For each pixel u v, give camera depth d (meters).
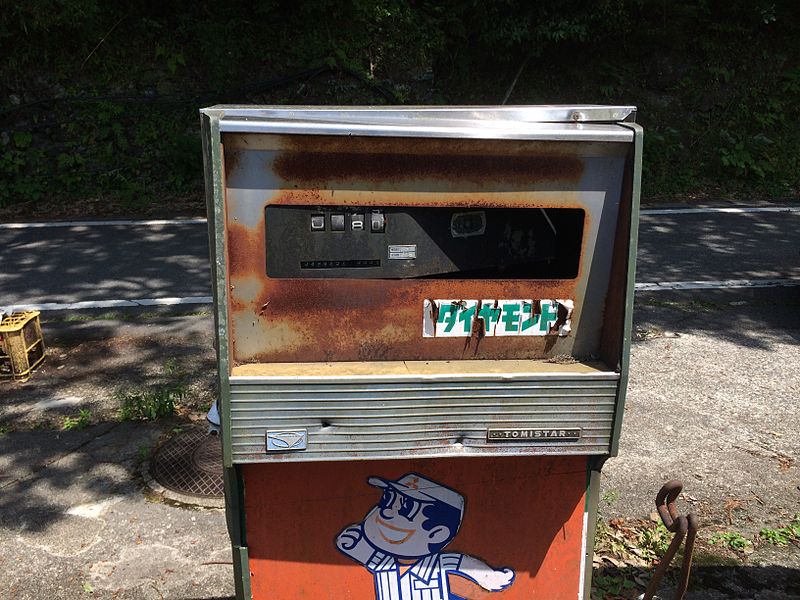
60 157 11.42
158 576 3.49
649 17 13.62
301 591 2.47
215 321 2.09
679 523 2.25
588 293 2.29
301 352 2.24
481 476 2.43
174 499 4.06
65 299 7.38
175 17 11.95
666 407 5.20
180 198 11.48
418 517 2.45
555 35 12.81
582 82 13.94
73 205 11.13
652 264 8.72
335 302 2.22
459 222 2.30
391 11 12.43
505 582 2.55
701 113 13.89
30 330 5.71
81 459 4.48
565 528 2.52
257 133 2.02
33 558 3.61
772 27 13.98
